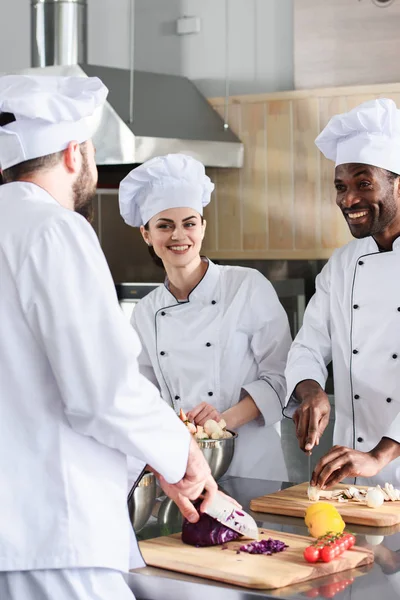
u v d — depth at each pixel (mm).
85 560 1258
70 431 1285
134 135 3361
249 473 2229
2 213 1319
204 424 2023
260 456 2248
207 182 2273
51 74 3598
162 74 3861
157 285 3430
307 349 2170
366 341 2090
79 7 3740
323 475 1771
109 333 1262
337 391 2168
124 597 1312
